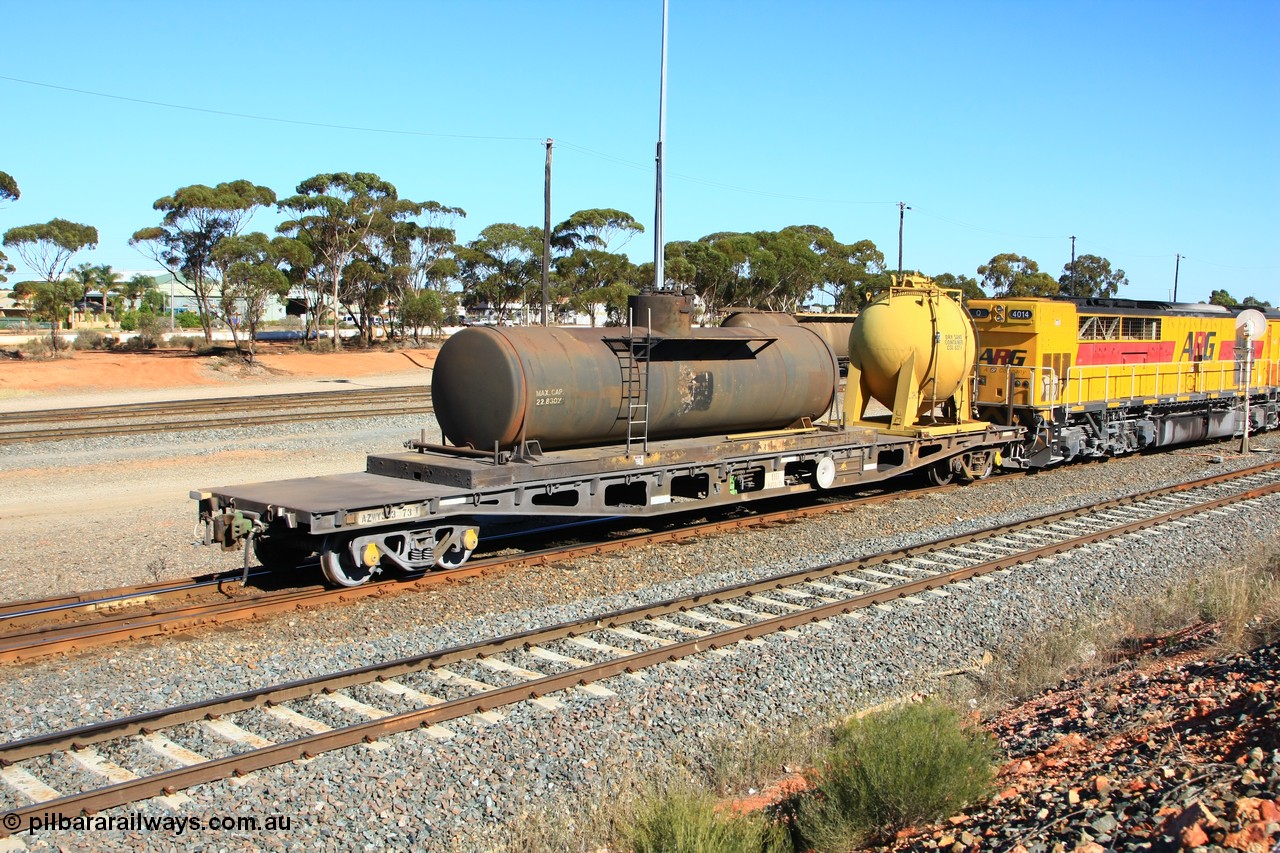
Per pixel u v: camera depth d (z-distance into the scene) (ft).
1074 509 51.80
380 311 225.97
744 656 29.89
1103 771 20.30
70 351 156.04
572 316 207.31
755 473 49.24
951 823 19.36
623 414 42.88
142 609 32.73
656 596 36.19
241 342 190.49
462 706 24.86
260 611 32.83
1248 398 80.02
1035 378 65.98
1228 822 15.98
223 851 18.75
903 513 52.44
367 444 74.84
